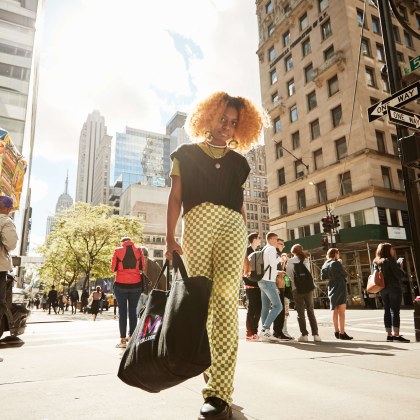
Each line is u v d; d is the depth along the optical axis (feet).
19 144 96.63
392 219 85.10
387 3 19.36
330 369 11.07
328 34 100.27
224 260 6.61
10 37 103.65
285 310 22.29
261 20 129.70
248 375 10.19
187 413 6.71
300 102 107.45
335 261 21.98
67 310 130.00
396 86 18.37
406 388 8.73
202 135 8.04
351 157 88.79
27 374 10.32
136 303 17.85
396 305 19.98
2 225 14.24
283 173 111.96
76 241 117.60
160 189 248.11
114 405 7.20
